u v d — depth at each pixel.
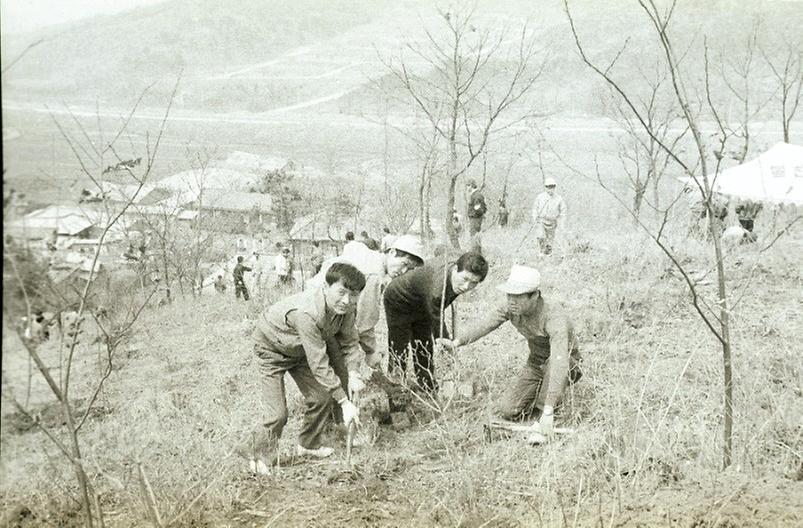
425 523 3.79
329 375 4.46
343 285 4.33
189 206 14.06
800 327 6.20
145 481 3.69
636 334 6.48
